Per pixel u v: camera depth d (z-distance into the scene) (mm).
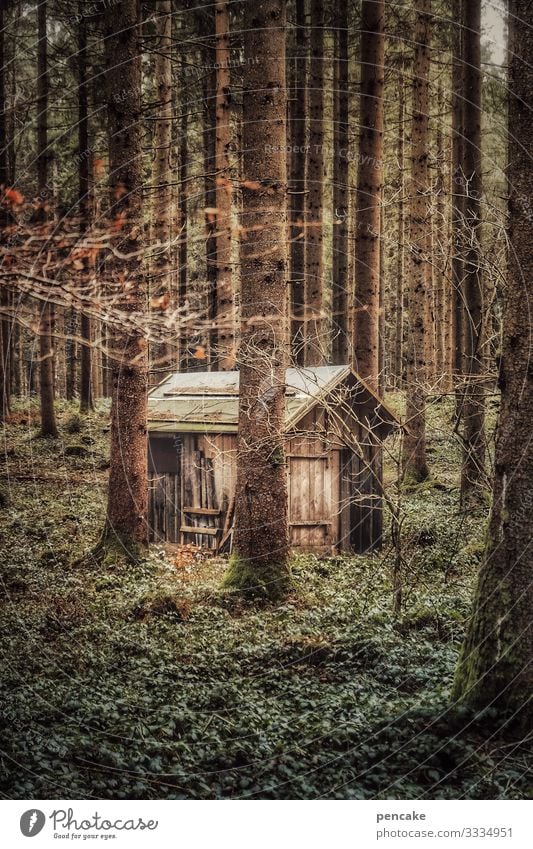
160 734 7414
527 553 7059
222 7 19531
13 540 15312
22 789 6152
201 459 16438
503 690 6938
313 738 7246
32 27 23031
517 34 7160
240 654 9906
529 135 7094
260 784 6445
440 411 23531
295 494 15719
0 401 25812
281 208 12609
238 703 8305
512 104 7207
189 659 9789
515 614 7023
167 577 13625
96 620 11109
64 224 5789
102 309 5988
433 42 24266
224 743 7258
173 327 6355
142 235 9930
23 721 7367
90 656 9633
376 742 6945
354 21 24750
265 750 7031
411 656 9453
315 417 15891
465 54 17125
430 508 17234
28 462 21516
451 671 8852
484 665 7105
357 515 16328
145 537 14430
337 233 23109
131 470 14273
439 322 27922
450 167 22578
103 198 14875
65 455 22453
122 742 7176
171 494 16906
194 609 11734
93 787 6320
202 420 16250
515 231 7223
